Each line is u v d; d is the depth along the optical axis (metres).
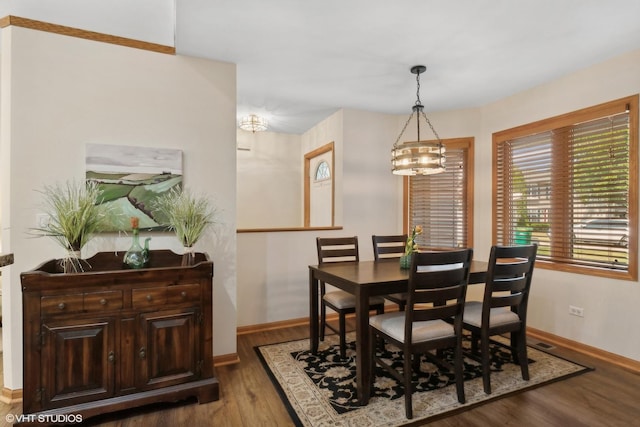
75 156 2.28
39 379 1.82
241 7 2.00
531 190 3.38
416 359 2.56
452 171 4.05
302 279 3.72
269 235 3.56
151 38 2.46
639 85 2.54
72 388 1.87
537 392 2.24
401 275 2.46
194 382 2.13
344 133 3.98
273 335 3.36
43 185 2.21
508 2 1.96
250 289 3.48
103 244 2.38
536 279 3.30
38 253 2.21
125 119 2.42
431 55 2.64
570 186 3.04
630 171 2.61
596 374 2.49
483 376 2.24
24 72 2.17
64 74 2.27
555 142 3.16
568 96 3.02
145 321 2.01
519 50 2.57
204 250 2.65
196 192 2.62
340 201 4.02
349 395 2.21
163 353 2.05
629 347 2.61
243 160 5.10
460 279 2.12
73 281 1.86
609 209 2.76
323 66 2.83
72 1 2.05
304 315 3.74
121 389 1.96
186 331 2.11
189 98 2.61
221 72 2.71
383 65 2.82
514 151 3.56
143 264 2.24
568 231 3.06
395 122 4.25
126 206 2.40
